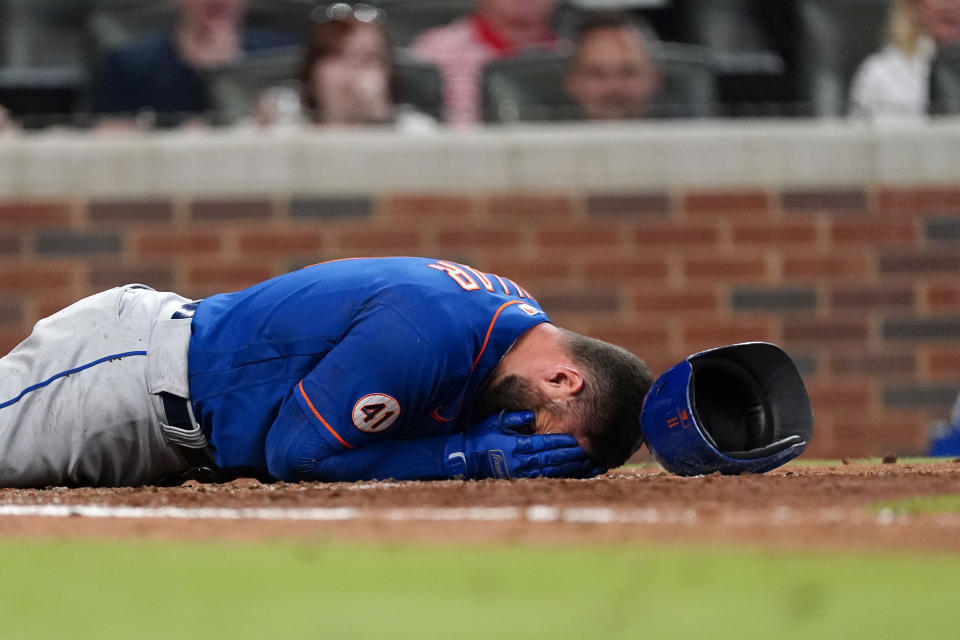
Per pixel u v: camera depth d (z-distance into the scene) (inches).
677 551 214.7
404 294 378.0
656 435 384.8
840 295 898.7
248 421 395.9
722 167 898.1
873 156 902.4
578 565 195.6
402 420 382.0
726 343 895.1
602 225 895.7
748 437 407.8
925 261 902.4
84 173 890.7
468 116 1058.1
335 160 896.3
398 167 897.5
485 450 385.4
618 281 893.8
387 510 296.0
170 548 224.7
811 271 898.1
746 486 353.7
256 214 894.4
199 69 1043.3
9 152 888.9
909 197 903.1
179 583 182.2
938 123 930.7
